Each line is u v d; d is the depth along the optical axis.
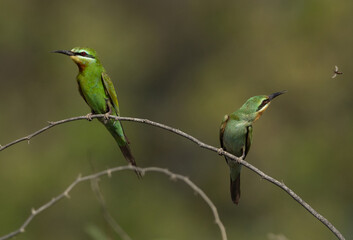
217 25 19.62
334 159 16.33
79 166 14.98
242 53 18.75
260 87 17.84
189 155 18.14
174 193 17.44
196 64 19.75
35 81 17.69
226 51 19.16
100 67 7.57
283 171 16.31
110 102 7.56
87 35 18.50
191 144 18.17
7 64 17.67
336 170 16.23
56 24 18.41
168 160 18.17
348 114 16.77
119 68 18.88
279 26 18.42
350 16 17.39
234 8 19.59
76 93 17.08
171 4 20.66
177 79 19.66
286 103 17.20
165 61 19.88
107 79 7.53
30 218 5.35
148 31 19.95
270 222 15.91
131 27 19.77
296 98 17.19
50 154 15.39
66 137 15.71
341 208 15.81
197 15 20.05
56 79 17.69
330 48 17.36
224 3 19.75
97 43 18.58
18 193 14.57
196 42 19.88
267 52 18.23
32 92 17.48
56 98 17.38
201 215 17.00
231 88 18.17
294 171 16.23
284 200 16.09
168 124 18.78
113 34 19.09
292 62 17.56
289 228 15.61
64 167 15.02
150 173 17.75
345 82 17.06
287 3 18.61
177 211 16.11
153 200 15.62
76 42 18.31
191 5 20.27
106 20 19.20
